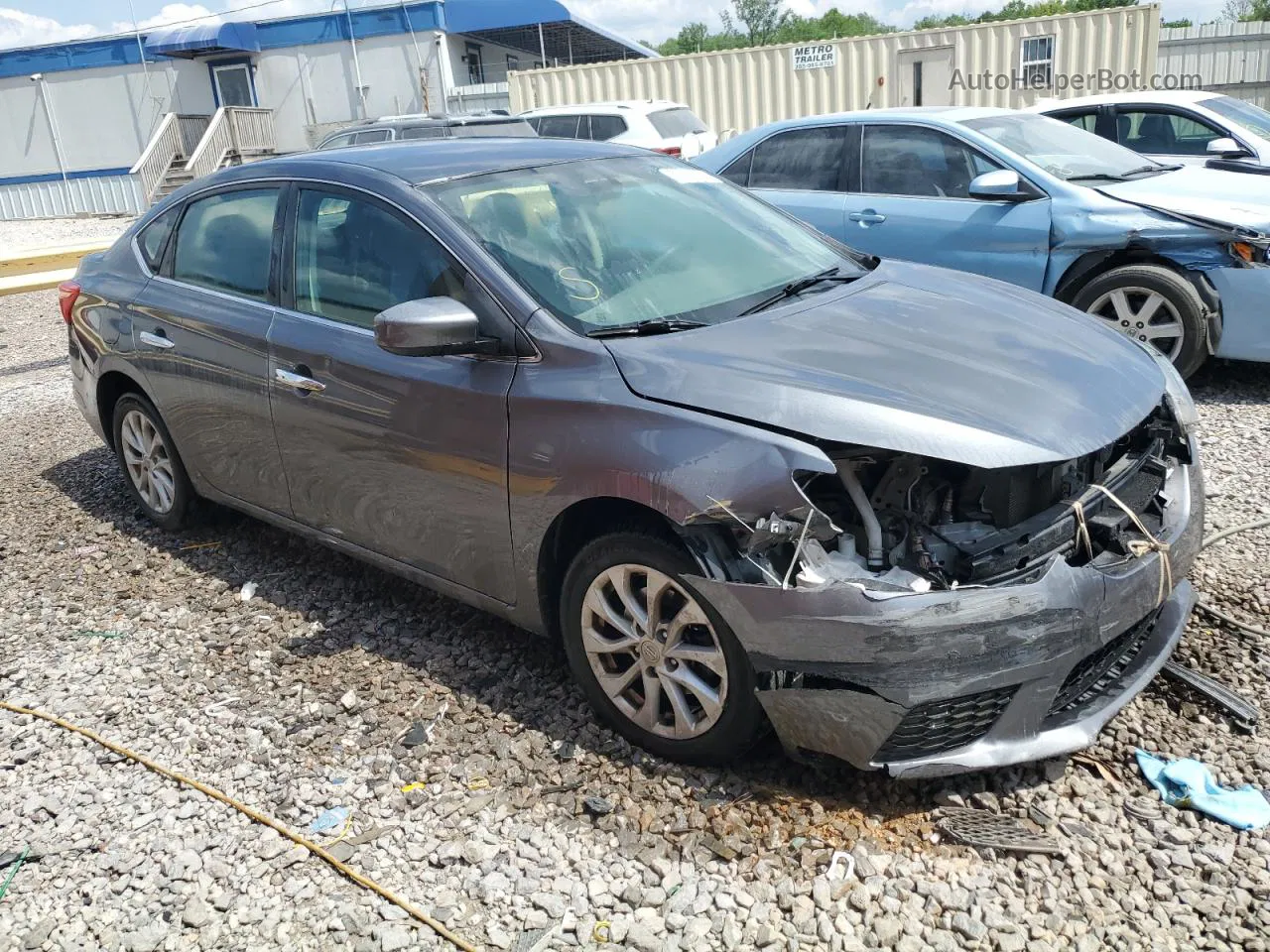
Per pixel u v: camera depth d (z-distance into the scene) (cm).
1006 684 265
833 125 740
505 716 339
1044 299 374
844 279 378
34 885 282
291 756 328
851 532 284
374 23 2431
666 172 421
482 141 425
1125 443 319
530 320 319
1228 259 588
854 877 262
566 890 265
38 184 2791
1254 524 436
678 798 294
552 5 2350
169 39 2473
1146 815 275
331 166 394
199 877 280
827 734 274
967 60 1706
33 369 919
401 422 347
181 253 456
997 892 255
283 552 477
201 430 444
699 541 279
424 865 278
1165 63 2652
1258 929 239
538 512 313
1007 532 272
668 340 311
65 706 366
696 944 246
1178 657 344
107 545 503
